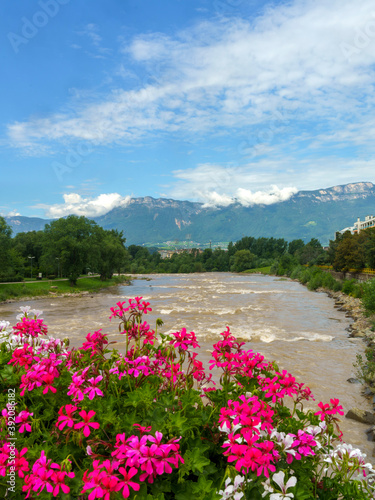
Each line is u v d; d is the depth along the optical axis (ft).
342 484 8.97
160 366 12.91
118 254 313.73
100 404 9.39
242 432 8.32
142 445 7.40
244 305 137.90
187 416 9.59
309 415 10.59
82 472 7.86
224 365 11.52
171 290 228.22
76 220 247.50
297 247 615.57
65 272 240.73
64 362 11.90
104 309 133.90
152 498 7.07
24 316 13.71
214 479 8.93
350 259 225.35
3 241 196.95
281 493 7.29
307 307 131.54
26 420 9.20
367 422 35.58
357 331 81.05
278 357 60.59
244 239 650.84
